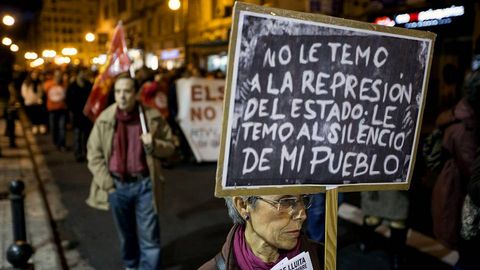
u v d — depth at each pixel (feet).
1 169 28.48
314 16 4.85
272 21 4.63
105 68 13.76
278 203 4.81
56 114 36.42
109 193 11.73
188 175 26.91
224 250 4.98
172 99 29.53
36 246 15.94
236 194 4.75
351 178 5.52
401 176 5.88
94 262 15.05
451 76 18.34
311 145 5.15
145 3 102.37
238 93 4.62
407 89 5.69
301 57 4.88
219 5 69.51
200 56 76.23
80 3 196.13
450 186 11.39
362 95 5.38
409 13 39.29
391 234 13.33
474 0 34.35
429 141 11.94
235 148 4.71
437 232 11.89
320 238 14.01
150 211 11.71
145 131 11.47
